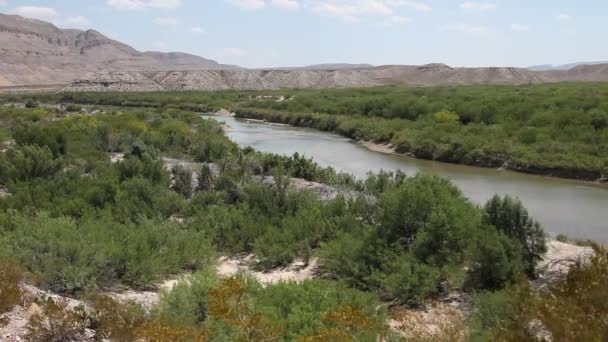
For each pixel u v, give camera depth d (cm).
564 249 1672
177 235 1588
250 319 858
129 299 1121
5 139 4069
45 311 838
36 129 3441
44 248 1285
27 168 2542
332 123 6612
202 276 1159
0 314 880
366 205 1873
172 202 2103
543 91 7831
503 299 998
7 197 1988
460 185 3359
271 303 1042
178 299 1071
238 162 3041
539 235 1515
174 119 6506
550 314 569
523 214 1543
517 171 3866
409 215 1517
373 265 1435
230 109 9331
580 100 5728
